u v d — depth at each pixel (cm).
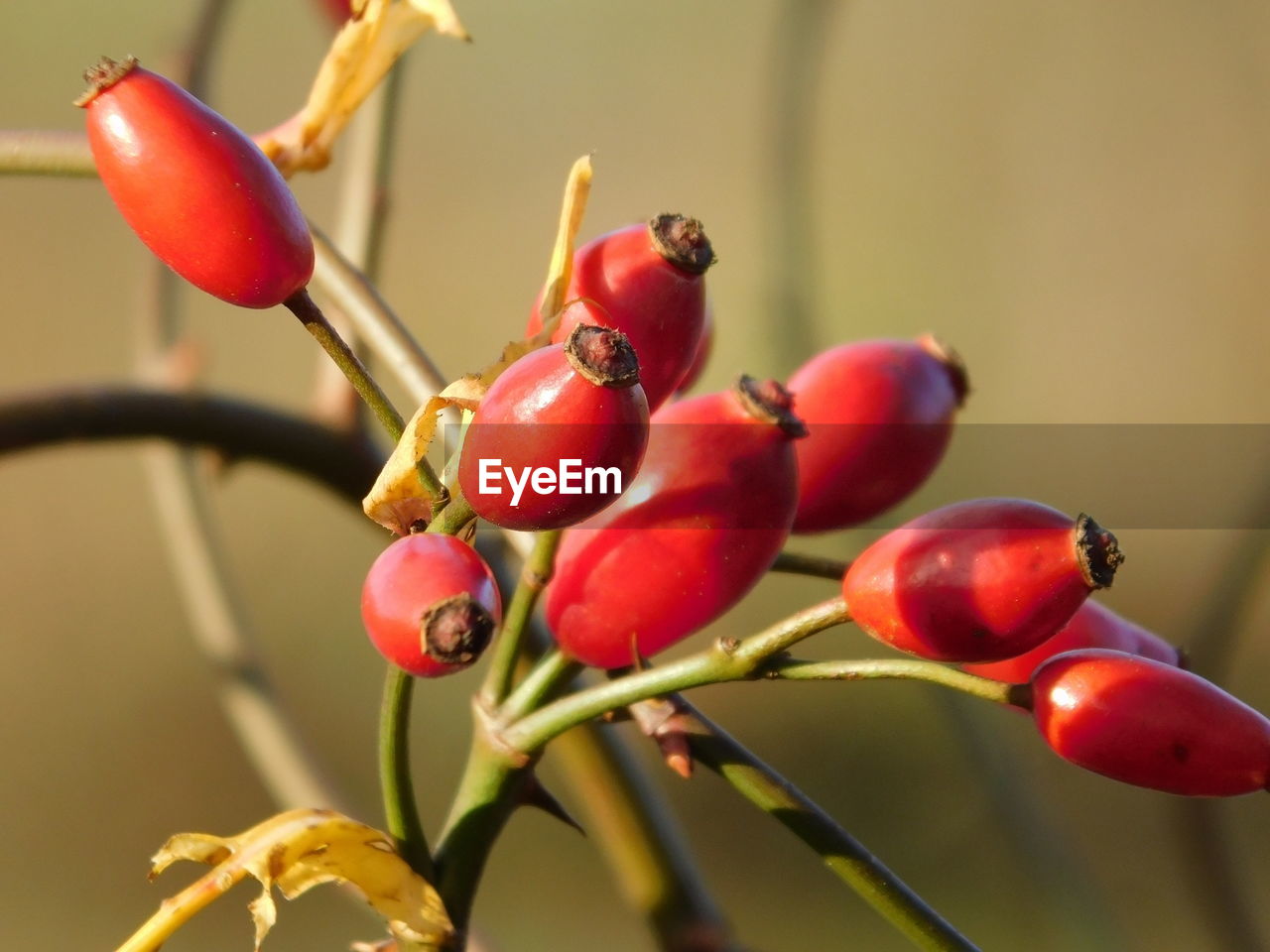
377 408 26
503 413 25
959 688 26
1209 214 71
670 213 27
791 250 36
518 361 25
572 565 27
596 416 24
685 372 27
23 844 77
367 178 33
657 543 27
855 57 76
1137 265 71
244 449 33
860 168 75
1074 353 71
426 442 25
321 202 71
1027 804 34
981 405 72
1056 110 74
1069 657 26
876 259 74
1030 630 25
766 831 71
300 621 77
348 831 26
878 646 64
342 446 33
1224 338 70
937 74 75
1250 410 70
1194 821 32
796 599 75
